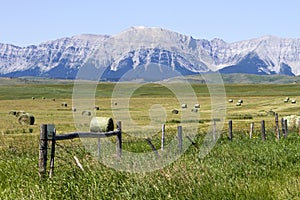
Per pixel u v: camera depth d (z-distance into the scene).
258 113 78.06
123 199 10.21
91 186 11.03
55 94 186.38
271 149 20.36
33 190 10.83
